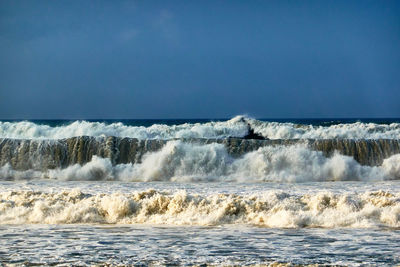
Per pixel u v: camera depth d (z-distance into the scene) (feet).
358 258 72.02
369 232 89.66
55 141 197.77
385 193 119.34
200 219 100.32
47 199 113.50
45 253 75.61
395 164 187.62
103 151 195.83
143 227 96.02
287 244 80.84
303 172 185.26
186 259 71.77
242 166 187.21
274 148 191.72
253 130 242.17
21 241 83.92
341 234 88.17
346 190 152.35
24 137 219.41
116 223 100.37
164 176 185.37
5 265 69.31
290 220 96.32
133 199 112.98
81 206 106.32
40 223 100.42
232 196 115.24
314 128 253.65
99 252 76.13
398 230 91.35
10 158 193.57
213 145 193.16
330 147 198.49
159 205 106.93
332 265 68.44
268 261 70.59
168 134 225.56
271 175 182.60
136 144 197.88
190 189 154.92
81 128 222.89
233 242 82.48
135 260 71.41
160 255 74.13
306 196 114.83
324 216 99.66
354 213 101.09
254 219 100.58
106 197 107.96
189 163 187.42
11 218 102.94
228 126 243.60
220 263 69.67
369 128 241.35
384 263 69.41
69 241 83.76
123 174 185.88
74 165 190.90
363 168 187.21
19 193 119.03
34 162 193.57
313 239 84.33
